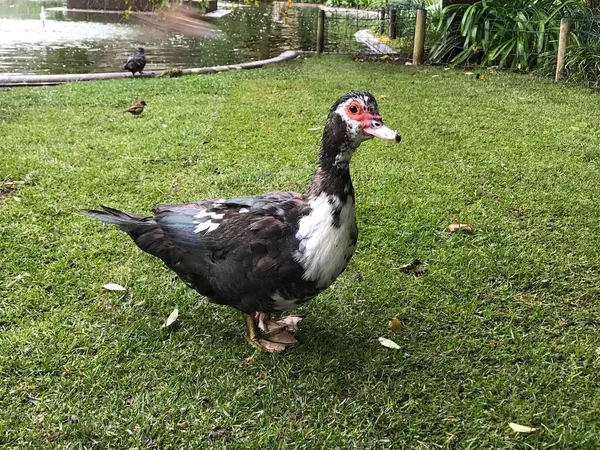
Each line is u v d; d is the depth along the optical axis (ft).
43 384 5.48
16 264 7.33
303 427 5.11
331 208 5.24
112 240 7.98
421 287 7.06
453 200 9.27
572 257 7.66
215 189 9.57
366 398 5.41
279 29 33.01
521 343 6.10
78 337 6.10
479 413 5.24
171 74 18.57
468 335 6.27
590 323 6.45
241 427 5.10
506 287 7.06
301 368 5.80
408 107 14.52
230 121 13.12
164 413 5.21
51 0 47.06
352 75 18.39
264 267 5.33
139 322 6.37
